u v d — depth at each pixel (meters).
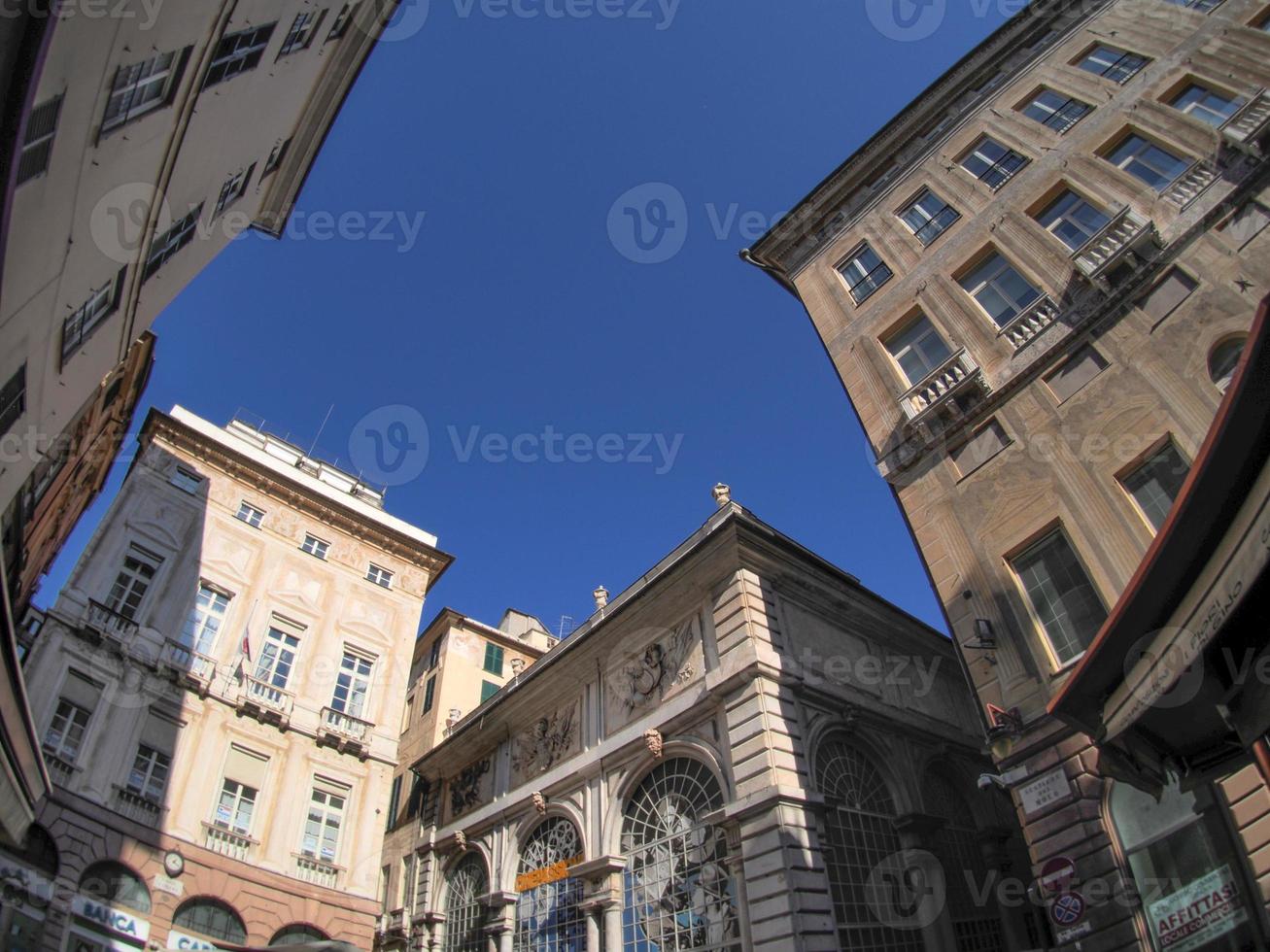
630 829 20.33
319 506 28.33
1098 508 13.00
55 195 8.98
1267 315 7.12
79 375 13.30
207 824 20.89
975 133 20.56
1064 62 19.62
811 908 15.51
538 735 25.36
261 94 16.47
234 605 24.59
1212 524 7.93
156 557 23.38
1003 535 14.32
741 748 17.81
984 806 22.25
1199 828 9.95
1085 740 11.70
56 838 17.62
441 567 31.34
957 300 17.78
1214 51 15.94
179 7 10.40
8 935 15.86
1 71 6.50
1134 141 16.44
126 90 10.30
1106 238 15.01
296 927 21.36
